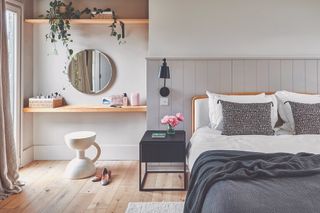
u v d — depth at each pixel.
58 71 4.17
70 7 3.93
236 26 3.66
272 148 2.46
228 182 1.55
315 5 3.61
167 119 3.28
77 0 4.09
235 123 3.03
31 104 3.88
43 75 4.17
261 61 3.63
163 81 3.65
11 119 3.10
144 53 4.14
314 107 3.10
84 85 4.18
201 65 3.64
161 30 3.68
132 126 4.20
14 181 3.10
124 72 4.16
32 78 4.15
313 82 3.61
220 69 3.64
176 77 3.65
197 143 2.77
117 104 4.09
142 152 3.01
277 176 1.62
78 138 3.40
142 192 2.99
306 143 2.62
